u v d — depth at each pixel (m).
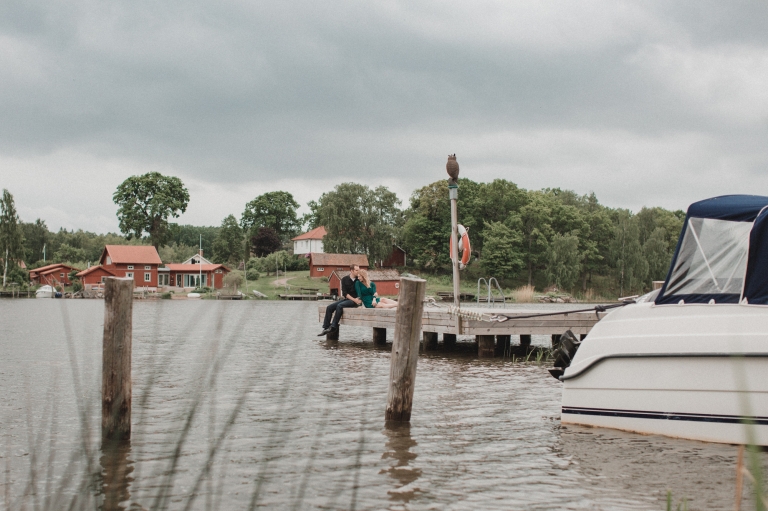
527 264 97.31
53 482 5.13
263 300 75.44
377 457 5.96
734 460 5.84
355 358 13.71
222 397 8.89
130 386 6.50
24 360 13.20
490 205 99.38
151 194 104.94
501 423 7.43
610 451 6.20
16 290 80.88
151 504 4.61
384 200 96.56
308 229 146.88
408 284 7.38
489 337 14.17
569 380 7.38
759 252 6.23
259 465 5.64
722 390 6.32
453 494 4.95
